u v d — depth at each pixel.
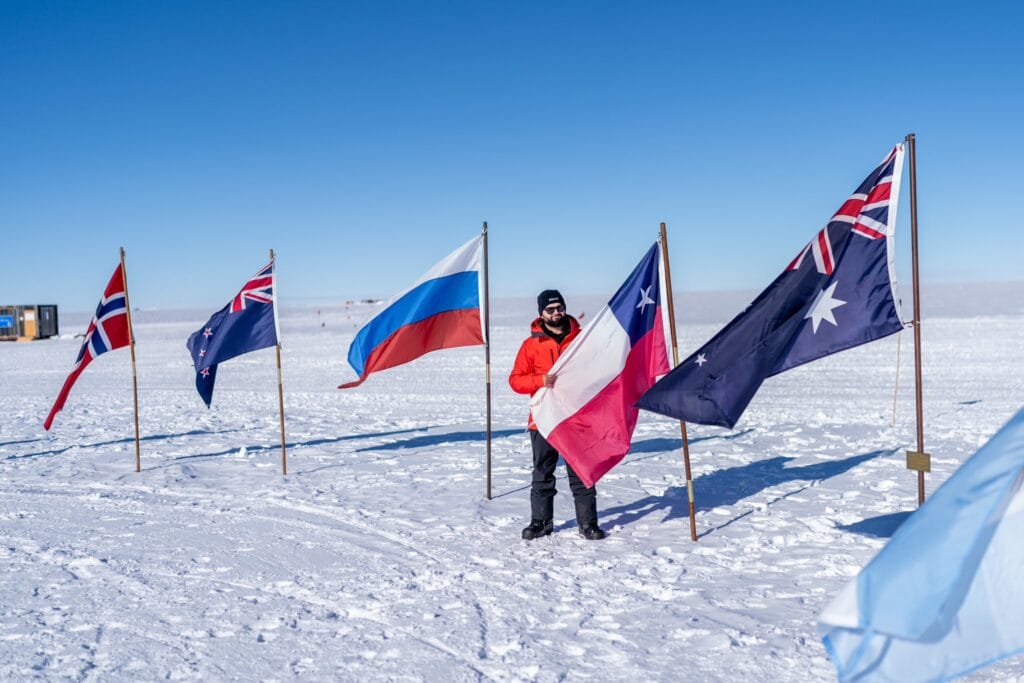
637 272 5.43
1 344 49.56
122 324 8.78
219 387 20.03
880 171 4.75
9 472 8.80
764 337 4.67
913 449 8.77
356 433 11.55
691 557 5.06
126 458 9.66
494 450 9.64
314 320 67.69
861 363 20.94
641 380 5.43
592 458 5.34
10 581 4.93
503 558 5.14
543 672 3.50
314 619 4.21
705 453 8.91
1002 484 1.98
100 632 4.08
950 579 1.90
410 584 4.73
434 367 24.16
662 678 3.40
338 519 6.36
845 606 1.92
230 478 8.21
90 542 5.82
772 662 3.51
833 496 6.61
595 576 4.76
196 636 4.01
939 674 2.01
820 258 4.75
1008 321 35.72
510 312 66.88
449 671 3.55
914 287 4.92
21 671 3.61
